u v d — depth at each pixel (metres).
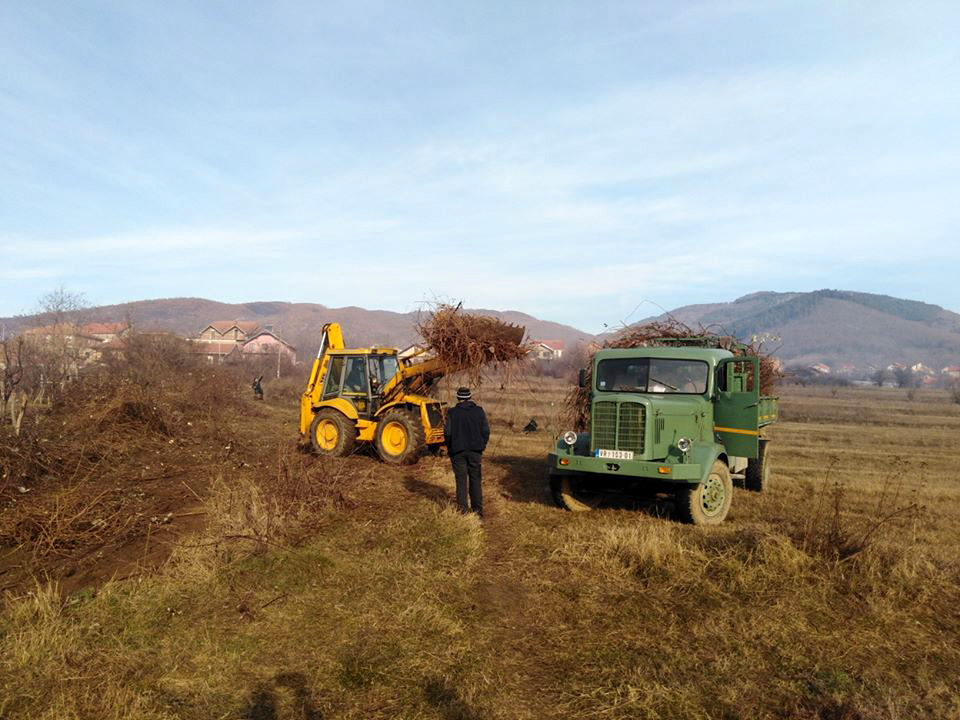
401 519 7.24
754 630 4.55
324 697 3.56
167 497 8.42
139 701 3.38
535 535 6.89
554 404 20.34
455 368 11.98
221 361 41.03
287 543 6.06
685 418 7.89
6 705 3.32
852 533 6.10
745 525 7.12
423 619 4.63
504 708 3.50
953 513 8.23
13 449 8.55
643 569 5.66
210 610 4.68
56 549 6.07
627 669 3.98
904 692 3.73
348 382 12.55
